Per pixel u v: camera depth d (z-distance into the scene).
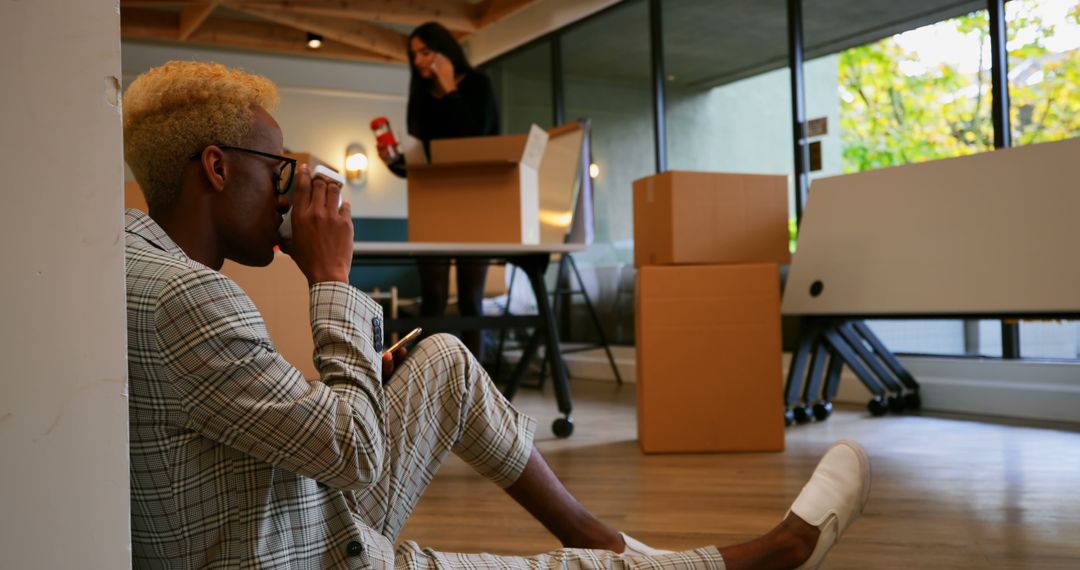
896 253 3.52
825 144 4.57
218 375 0.86
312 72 7.78
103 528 0.68
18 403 0.65
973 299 3.23
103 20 0.69
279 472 0.92
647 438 3.13
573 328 6.47
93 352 0.68
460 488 2.65
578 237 5.05
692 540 1.98
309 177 1.03
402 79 8.09
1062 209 3.07
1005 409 3.76
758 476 2.70
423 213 3.62
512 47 7.04
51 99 0.67
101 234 0.69
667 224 3.32
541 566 1.17
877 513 2.17
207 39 6.91
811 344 3.82
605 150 6.18
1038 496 2.29
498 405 1.31
